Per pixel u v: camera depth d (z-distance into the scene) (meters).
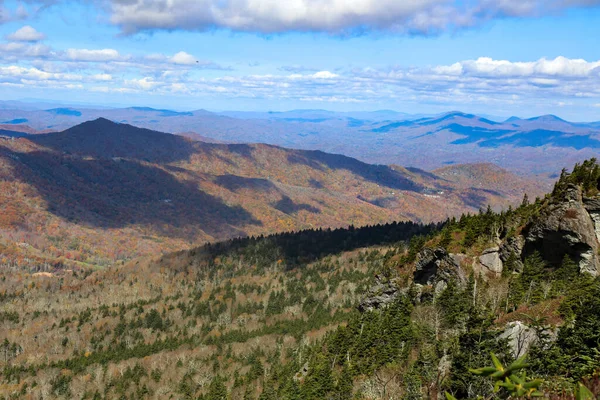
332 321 197.88
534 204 103.50
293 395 88.19
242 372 167.00
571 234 81.81
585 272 75.19
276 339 195.25
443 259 101.56
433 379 49.34
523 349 46.50
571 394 15.79
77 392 182.62
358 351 88.31
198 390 162.62
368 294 124.25
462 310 74.44
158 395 168.50
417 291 105.25
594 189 85.56
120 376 190.38
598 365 31.30
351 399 71.56
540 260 85.31
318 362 98.62
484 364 43.47
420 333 77.88
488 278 94.62
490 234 103.50
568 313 51.66
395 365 72.94
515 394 9.75
